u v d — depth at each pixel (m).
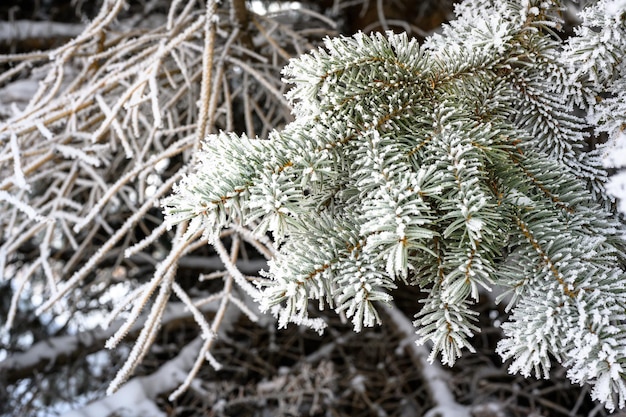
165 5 2.71
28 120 1.31
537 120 0.98
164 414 2.43
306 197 0.91
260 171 0.85
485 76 0.97
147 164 1.27
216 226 0.84
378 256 0.82
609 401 0.81
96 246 2.93
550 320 0.83
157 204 1.23
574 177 0.94
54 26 2.73
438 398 2.52
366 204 0.86
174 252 1.16
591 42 0.92
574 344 0.83
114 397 2.46
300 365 2.78
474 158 0.87
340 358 3.19
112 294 3.01
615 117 0.94
